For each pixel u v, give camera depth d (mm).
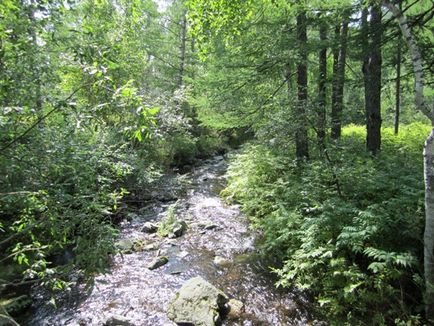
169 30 23031
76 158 3447
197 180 14508
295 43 8789
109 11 9117
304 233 5906
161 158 14875
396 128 16609
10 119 2691
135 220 9602
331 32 10102
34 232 4578
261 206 9047
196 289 5461
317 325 4879
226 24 6145
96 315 5238
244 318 5121
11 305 5137
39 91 2967
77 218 3279
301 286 5473
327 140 8750
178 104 13516
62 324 5012
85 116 2779
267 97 11070
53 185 3232
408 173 7363
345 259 5273
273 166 10250
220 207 10711
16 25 2641
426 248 4211
